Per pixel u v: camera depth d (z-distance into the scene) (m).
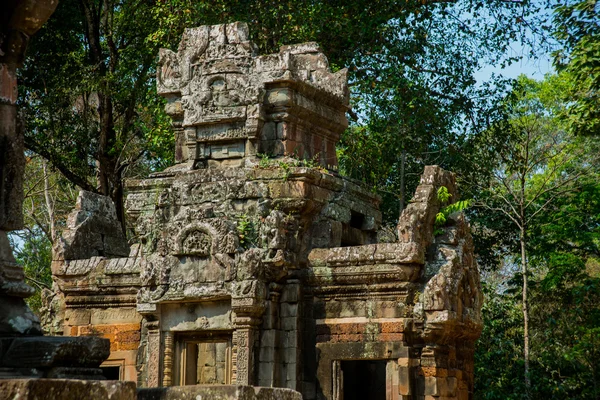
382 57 27.19
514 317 24.98
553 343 22.70
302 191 18.34
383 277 17.64
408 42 26.11
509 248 26.53
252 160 19.05
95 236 22.08
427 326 17.33
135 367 19.69
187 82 19.86
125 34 28.11
